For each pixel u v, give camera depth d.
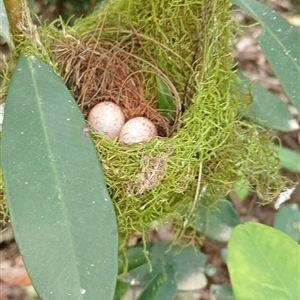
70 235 0.11
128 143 0.16
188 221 0.16
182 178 0.15
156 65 0.18
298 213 0.20
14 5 0.12
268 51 0.14
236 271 0.12
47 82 0.12
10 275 0.23
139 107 0.18
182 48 0.17
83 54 0.17
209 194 0.16
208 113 0.15
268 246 0.12
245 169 0.16
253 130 0.16
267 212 0.25
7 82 0.14
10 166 0.11
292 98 0.14
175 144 0.15
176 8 0.16
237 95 0.15
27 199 0.11
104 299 0.10
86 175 0.11
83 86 0.18
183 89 0.17
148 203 0.15
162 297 0.15
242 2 0.14
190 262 0.18
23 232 0.11
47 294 0.10
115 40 0.18
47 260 0.11
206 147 0.15
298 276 0.11
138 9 0.17
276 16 0.14
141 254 0.17
